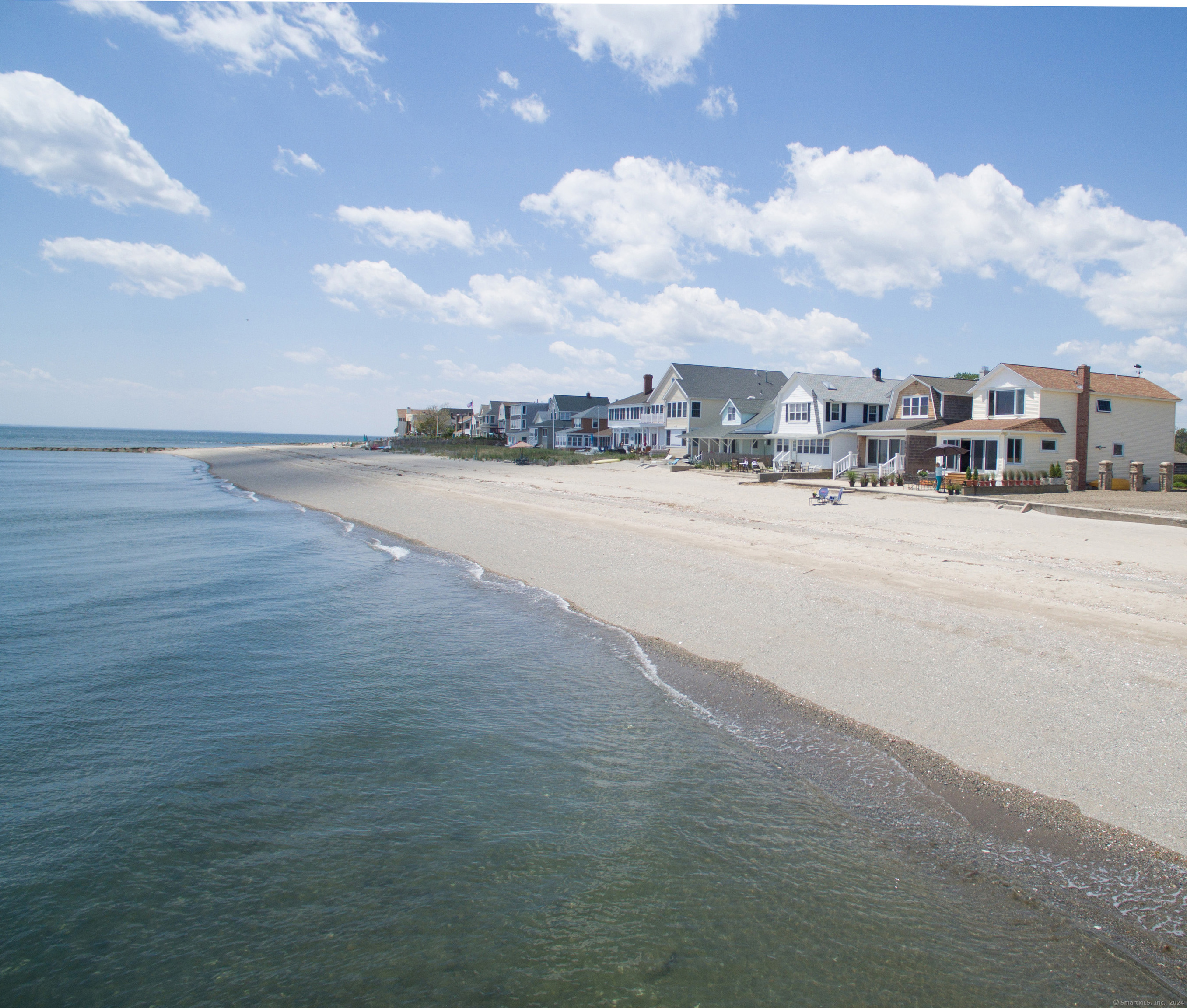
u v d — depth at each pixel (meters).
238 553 22.83
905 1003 4.90
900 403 44.31
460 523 26.77
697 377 64.75
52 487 48.62
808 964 5.30
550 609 15.17
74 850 6.88
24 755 8.78
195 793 7.88
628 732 9.17
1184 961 5.16
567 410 94.75
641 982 5.17
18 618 14.95
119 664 12.08
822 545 18.62
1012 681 9.57
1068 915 5.68
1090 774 7.46
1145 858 6.22
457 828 7.16
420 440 108.62
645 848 6.76
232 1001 5.06
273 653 12.61
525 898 6.12
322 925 5.84
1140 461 35.00
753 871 6.38
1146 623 11.29
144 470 69.56
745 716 9.52
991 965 5.21
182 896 6.21
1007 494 29.95
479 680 11.13
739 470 47.38
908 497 30.25
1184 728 8.06
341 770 8.37
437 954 5.49
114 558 21.88
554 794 7.75
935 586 13.98
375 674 11.51
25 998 5.11
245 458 90.31
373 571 19.58
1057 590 13.38
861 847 6.67
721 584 15.39
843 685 10.12
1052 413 33.69
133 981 5.26
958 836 6.72
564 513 26.70
